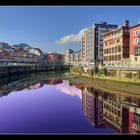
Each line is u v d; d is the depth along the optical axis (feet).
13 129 78.64
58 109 115.96
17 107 122.42
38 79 341.00
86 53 479.41
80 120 91.91
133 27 237.45
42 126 82.48
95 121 89.81
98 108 118.32
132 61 239.91
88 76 294.46
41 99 152.25
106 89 187.73
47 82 290.97
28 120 92.27
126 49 272.31
